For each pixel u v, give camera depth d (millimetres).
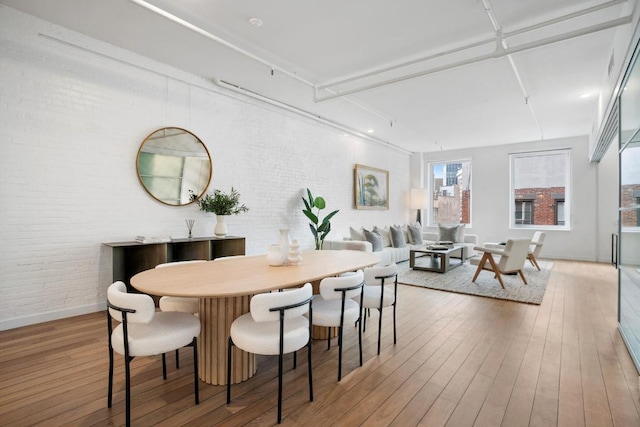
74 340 2770
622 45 2828
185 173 4211
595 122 5723
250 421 1761
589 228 7277
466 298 4219
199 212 4395
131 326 1898
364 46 3557
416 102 5242
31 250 3102
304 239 6027
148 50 3682
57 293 3254
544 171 7887
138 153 3781
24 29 3021
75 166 3348
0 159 2930
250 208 5043
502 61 3773
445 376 2250
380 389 2086
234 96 4766
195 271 2307
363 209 7547
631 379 2211
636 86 2439
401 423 1752
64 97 3275
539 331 3080
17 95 3008
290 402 1938
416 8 2885
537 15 2990
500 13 2955
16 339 2775
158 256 3654
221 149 4637
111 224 3598
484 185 8555
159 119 3990
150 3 2830
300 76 4348
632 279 2627
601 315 3545
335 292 2156
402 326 3223
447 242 6824
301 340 1884
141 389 2062
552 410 1871
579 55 3641
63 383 2111
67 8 2930
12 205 2996
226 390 2066
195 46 3590
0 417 1760
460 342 2830
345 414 1827
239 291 1756
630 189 2684
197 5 2865
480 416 1814
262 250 5230
